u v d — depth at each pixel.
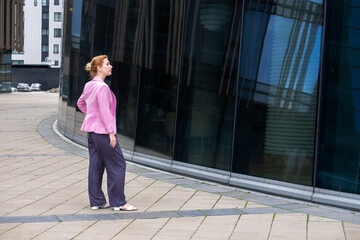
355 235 5.01
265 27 7.27
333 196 6.41
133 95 9.64
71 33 13.41
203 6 8.16
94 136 5.79
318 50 6.64
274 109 7.09
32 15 84.38
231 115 7.64
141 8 9.59
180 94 8.50
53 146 11.30
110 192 5.89
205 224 5.34
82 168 8.63
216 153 7.83
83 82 12.05
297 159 6.80
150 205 6.16
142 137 9.31
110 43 10.71
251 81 7.39
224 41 7.81
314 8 6.69
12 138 12.62
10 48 39.44
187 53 8.41
